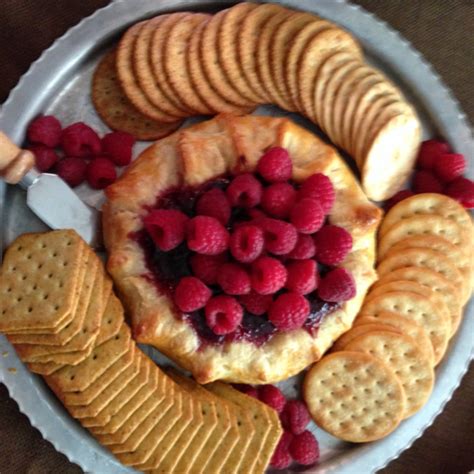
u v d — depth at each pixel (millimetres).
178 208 405
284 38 425
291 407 426
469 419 490
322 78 425
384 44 451
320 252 400
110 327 393
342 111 427
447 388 443
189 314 398
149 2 434
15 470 439
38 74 424
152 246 404
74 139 416
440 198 445
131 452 391
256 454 398
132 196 407
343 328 417
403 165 450
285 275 383
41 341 383
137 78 423
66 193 407
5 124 415
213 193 396
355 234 418
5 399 437
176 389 403
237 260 385
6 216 417
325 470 433
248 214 402
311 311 409
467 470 487
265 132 419
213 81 421
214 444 396
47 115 428
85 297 391
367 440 431
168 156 416
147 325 393
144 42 424
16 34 457
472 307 447
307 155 425
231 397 415
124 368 392
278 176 399
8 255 399
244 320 403
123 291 404
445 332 432
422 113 460
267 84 425
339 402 429
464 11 493
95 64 439
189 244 376
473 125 495
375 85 428
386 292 435
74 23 462
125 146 426
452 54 494
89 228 414
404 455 486
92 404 387
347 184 426
